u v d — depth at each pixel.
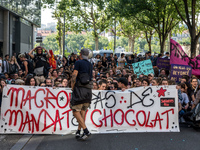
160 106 6.86
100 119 6.78
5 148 5.62
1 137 6.40
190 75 11.26
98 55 21.69
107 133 6.71
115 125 6.79
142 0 28.72
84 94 5.89
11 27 29.39
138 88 6.88
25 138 6.31
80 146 5.72
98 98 6.81
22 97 6.65
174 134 6.57
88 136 6.05
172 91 6.88
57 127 6.64
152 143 5.89
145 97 6.87
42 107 6.67
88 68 5.98
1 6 24.92
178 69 11.22
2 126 6.58
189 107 7.94
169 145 5.76
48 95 6.70
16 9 29.95
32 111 6.64
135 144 5.82
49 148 5.62
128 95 6.84
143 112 6.84
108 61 22.84
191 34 22.80
